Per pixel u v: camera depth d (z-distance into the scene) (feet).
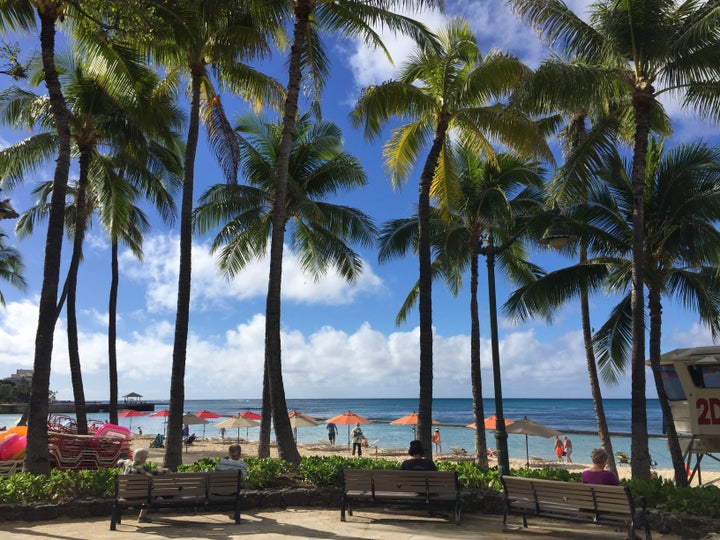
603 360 52.44
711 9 39.50
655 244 50.90
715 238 45.96
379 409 509.76
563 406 557.74
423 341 43.09
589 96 39.32
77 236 60.39
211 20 43.62
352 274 72.84
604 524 23.65
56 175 37.35
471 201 70.13
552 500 25.48
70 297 61.21
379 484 29.17
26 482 30.22
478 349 70.08
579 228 52.11
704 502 26.05
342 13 45.50
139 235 90.22
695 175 48.24
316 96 48.47
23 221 94.43
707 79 40.27
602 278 52.21
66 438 44.14
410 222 71.87
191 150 46.57
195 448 120.78
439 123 47.62
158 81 54.60
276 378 40.34
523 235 67.10
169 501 27.84
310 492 33.12
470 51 52.49
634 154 41.60
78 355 61.41
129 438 51.67
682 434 44.80
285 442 39.34
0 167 61.82
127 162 66.74
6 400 319.27
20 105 59.57
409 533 25.71
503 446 34.91
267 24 47.11
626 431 211.00
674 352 40.81
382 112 46.37
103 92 56.34
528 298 52.47
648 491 28.96
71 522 28.32
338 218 70.90
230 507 31.14
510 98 41.78
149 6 39.37
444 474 28.14
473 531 26.25
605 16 40.96
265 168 69.77
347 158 70.95
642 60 41.06
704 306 50.39
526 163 69.05
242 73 51.57
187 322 43.62
